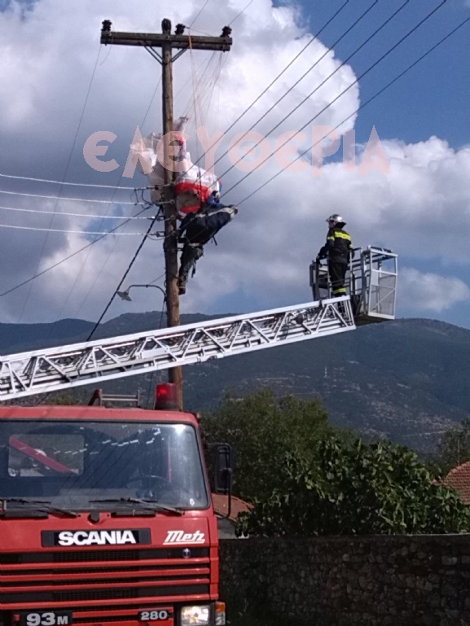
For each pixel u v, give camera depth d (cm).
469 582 1003
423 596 1057
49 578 734
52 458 801
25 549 732
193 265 1919
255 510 1461
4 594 722
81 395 1920
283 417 4956
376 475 1226
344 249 2003
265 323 1944
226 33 1967
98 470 805
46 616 728
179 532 788
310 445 4694
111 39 1927
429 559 1057
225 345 1891
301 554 1311
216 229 1902
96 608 746
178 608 774
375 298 1977
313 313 1978
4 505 756
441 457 5628
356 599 1170
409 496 1238
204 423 5038
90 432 824
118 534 764
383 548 1133
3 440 795
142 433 837
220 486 871
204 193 1897
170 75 1947
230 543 1547
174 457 834
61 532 747
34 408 820
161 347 1825
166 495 809
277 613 1356
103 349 1769
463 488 2844
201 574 788
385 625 1108
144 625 760
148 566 770
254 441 4750
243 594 1471
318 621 1241
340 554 1214
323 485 1280
